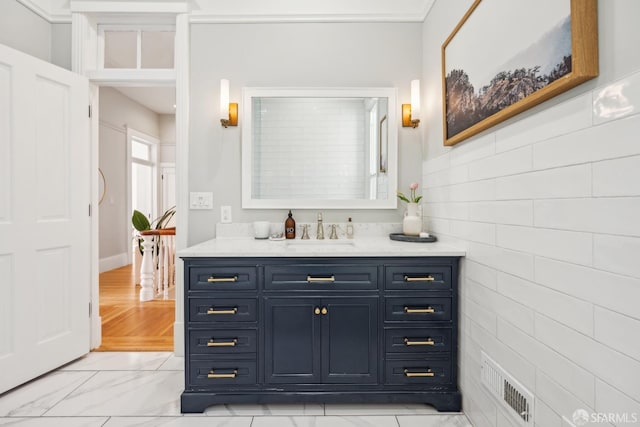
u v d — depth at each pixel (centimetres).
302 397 159
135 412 157
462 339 160
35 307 185
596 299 83
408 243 186
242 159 217
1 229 171
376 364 161
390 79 221
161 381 185
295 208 220
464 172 159
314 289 160
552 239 99
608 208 80
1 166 172
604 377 81
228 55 220
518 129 116
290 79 221
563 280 95
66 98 203
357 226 220
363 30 221
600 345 82
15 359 175
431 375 161
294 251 158
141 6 215
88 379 187
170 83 226
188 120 219
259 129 220
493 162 133
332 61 221
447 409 160
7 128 174
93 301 225
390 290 161
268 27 221
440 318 162
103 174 475
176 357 214
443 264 162
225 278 159
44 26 216
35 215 185
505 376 124
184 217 217
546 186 102
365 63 221
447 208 180
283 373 160
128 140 530
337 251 158
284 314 160
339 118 220
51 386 179
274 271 160
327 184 220
